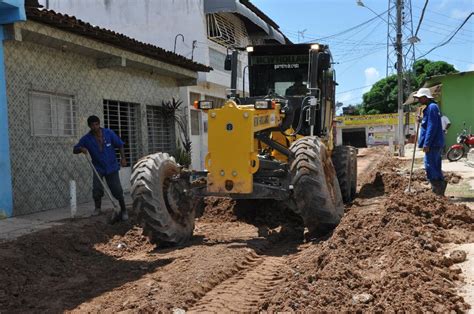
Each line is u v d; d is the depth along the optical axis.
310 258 6.00
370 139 49.28
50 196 10.30
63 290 5.53
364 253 5.76
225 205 9.32
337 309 4.29
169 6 18.23
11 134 9.38
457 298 4.38
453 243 6.19
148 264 6.38
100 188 9.30
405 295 4.36
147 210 6.97
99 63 12.11
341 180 10.27
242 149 6.76
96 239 7.75
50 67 10.50
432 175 9.02
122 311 4.67
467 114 21.14
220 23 20.05
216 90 20.56
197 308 4.72
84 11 19.02
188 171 7.39
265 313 4.47
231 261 6.09
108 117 12.80
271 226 8.65
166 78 15.76
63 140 10.80
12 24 8.90
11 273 5.98
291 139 8.27
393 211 6.94
